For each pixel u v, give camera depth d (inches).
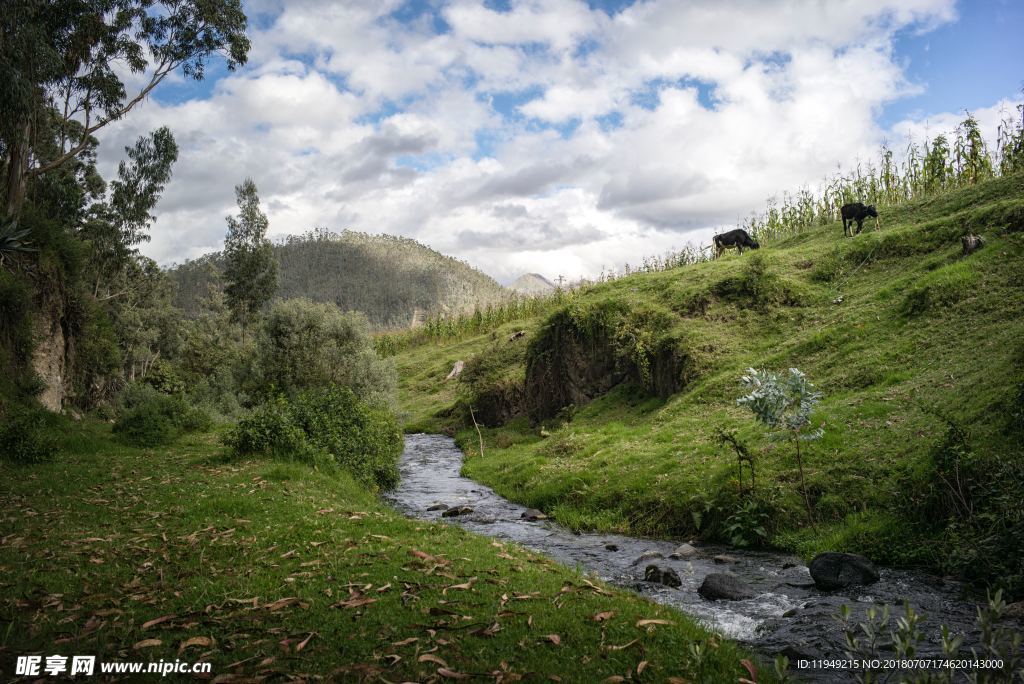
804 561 470.3
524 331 1873.8
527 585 335.0
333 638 256.2
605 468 748.0
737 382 915.4
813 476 562.6
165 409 1083.3
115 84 1412.4
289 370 1291.8
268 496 534.6
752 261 1214.9
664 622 286.8
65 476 617.6
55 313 1123.3
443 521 642.8
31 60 1138.0
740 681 234.1
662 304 1244.5
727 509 559.8
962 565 394.9
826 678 263.9
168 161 2017.7
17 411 844.0
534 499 735.7
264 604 291.7
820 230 1472.7
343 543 403.2
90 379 1310.3
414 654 242.2
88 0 1316.4
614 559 499.2
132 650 238.4
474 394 1663.4
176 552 375.9
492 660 241.1
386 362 1413.6
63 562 350.0
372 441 864.3
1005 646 147.5
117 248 1998.0
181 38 1437.0
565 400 1293.1
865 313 927.7
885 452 549.0
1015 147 1264.8
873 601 365.7
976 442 473.4
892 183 1652.3
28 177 1244.5
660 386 1094.4
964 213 1067.9
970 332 722.2
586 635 267.7
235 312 2891.2
